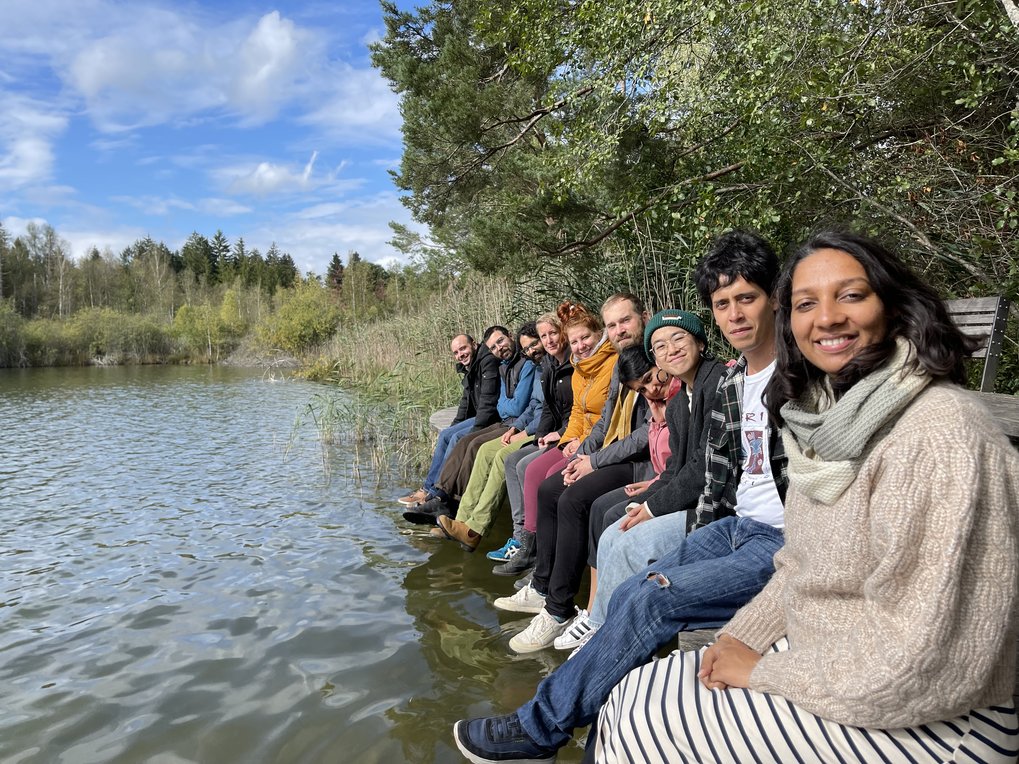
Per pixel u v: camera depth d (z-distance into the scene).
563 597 3.12
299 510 5.76
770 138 5.32
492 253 8.07
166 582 4.16
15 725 2.63
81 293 55.16
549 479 3.48
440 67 9.94
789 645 1.43
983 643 1.07
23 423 11.86
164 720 2.63
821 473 1.32
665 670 1.50
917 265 5.34
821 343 1.36
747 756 1.31
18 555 4.73
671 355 2.66
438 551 4.57
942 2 4.77
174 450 8.88
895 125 5.46
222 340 39.25
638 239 6.65
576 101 7.18
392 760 2.33
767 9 5.00
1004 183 4.59
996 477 1.10
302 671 2.99
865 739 1.20
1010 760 1.14
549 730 2.00
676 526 2.49
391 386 11.53
